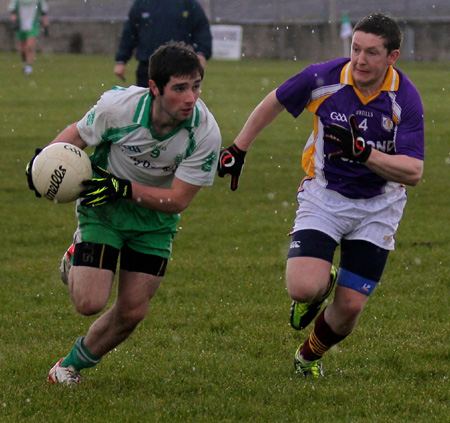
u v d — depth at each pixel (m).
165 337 20.89
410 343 20.45
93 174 16.72
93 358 17.23
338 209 17.36
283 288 25.39
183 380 17.75
